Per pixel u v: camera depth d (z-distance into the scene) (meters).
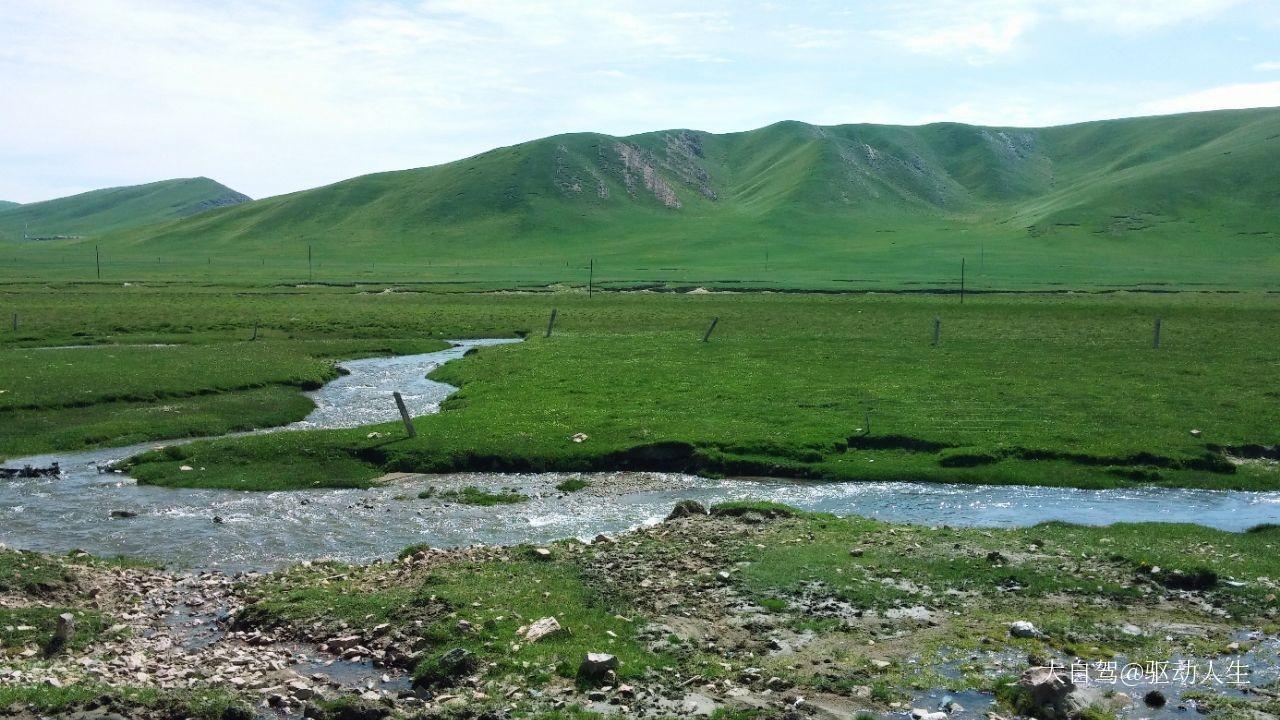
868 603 20.00
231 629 19.34
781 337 77.25
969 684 15.68
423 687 15.69
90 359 61.72
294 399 51.59
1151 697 15.08
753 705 14.86
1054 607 19.98
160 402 49.88
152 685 15.32
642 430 40.66
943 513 30.78
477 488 34.25
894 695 15.29
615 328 90.25
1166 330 81.12
